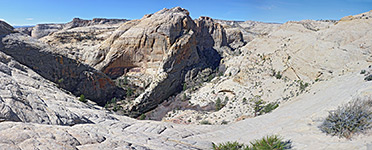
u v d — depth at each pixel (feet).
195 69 333.01
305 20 394.73
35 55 183.83
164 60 297.33
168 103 256.93
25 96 31.58
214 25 568.41
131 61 335.67
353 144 22.39
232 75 258.57
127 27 357.41
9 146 15.60
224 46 562.25
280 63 210.18
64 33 425.69
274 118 50.06
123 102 255.70
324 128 29.43
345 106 30.19
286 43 235.81
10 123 19.92
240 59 301.63
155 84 264.72
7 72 65.21
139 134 36.65
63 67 201.87
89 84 225.97
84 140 21.42
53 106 35.47
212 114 166.50
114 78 323.78
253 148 28.63
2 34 176.04
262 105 142.10
